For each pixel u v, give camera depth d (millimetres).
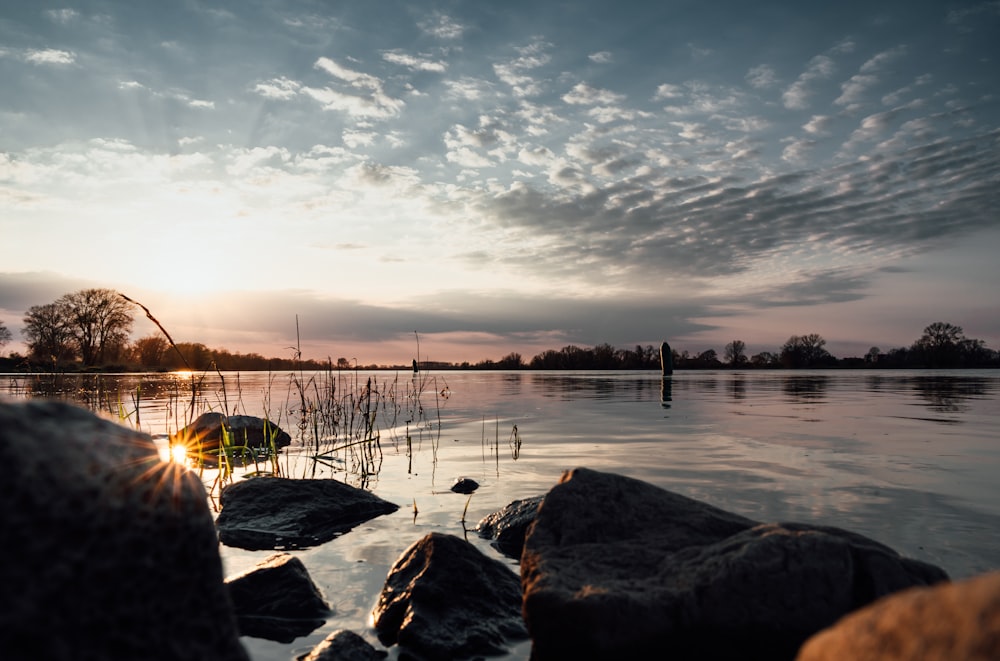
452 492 6141
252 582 3512
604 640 2525
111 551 1647
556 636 2641
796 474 6426
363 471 7086
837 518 4777
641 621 2541
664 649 2545
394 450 8750
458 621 3148
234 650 1873
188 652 1743
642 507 3396
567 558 3051
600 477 3590
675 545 3086
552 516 3359
